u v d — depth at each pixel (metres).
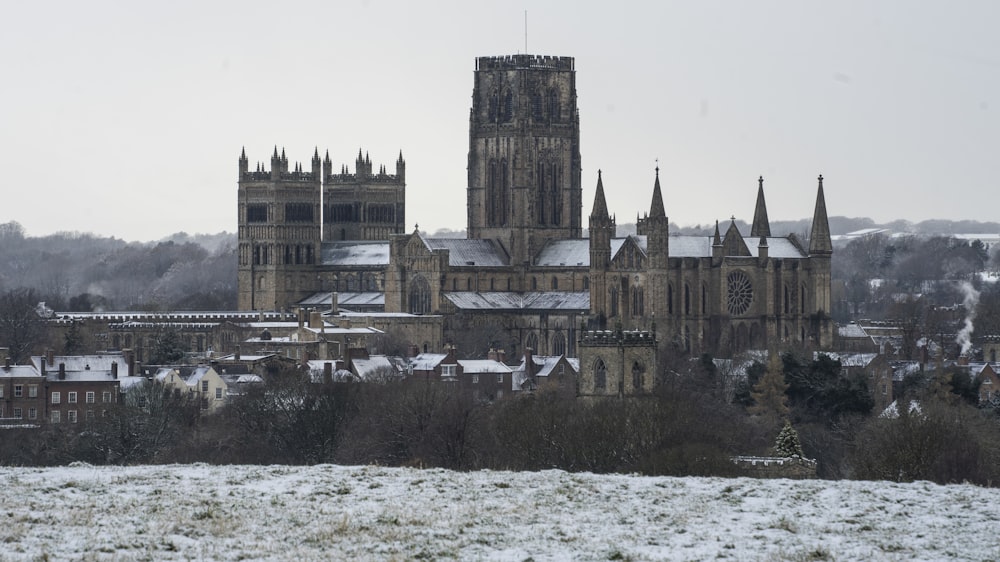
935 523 197.75
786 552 184.12
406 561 180.12
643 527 194.38
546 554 183.00
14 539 186.00
